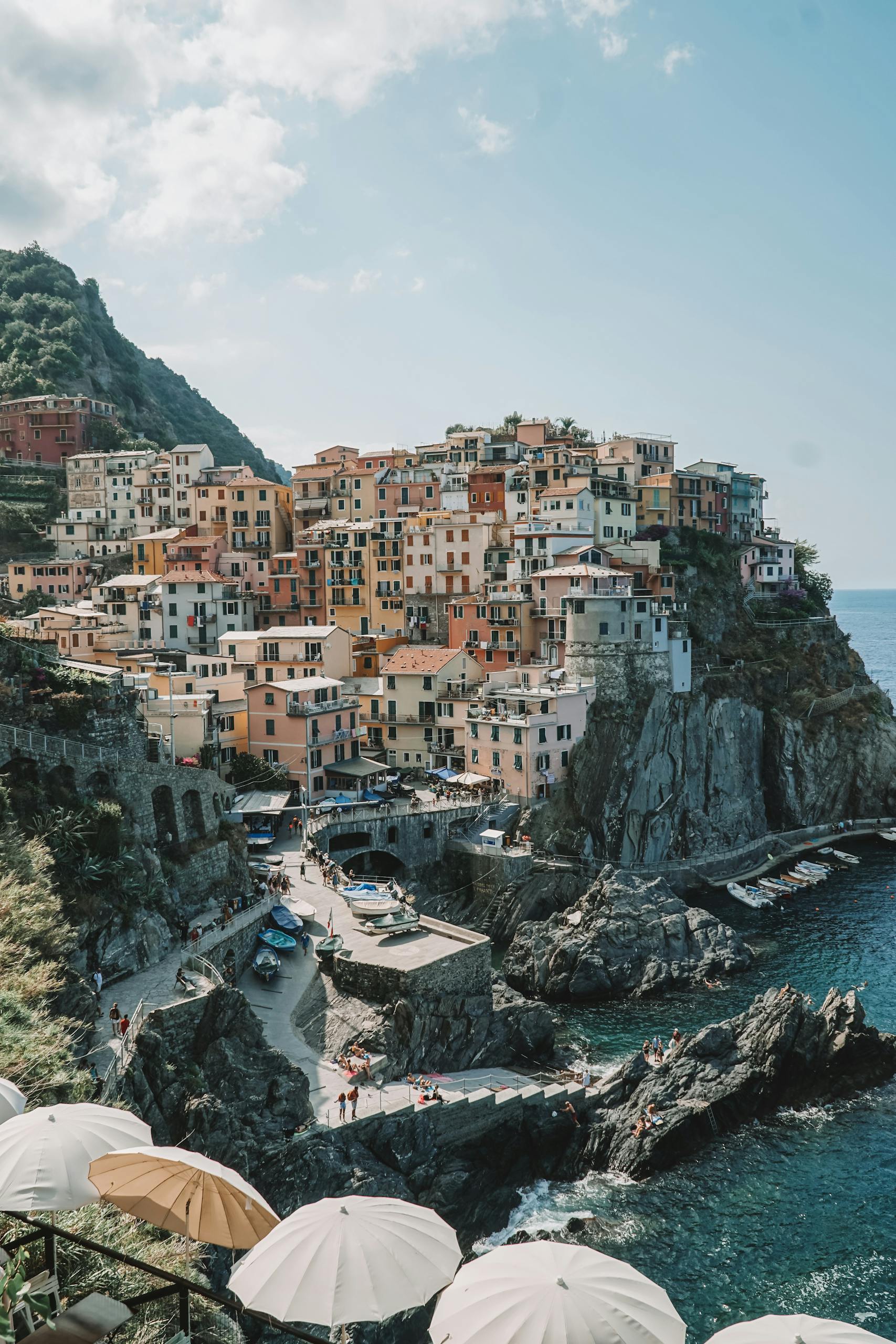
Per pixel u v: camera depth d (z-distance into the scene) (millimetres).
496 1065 71750
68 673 75250
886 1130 65188
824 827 138375
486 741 114938
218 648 145125
